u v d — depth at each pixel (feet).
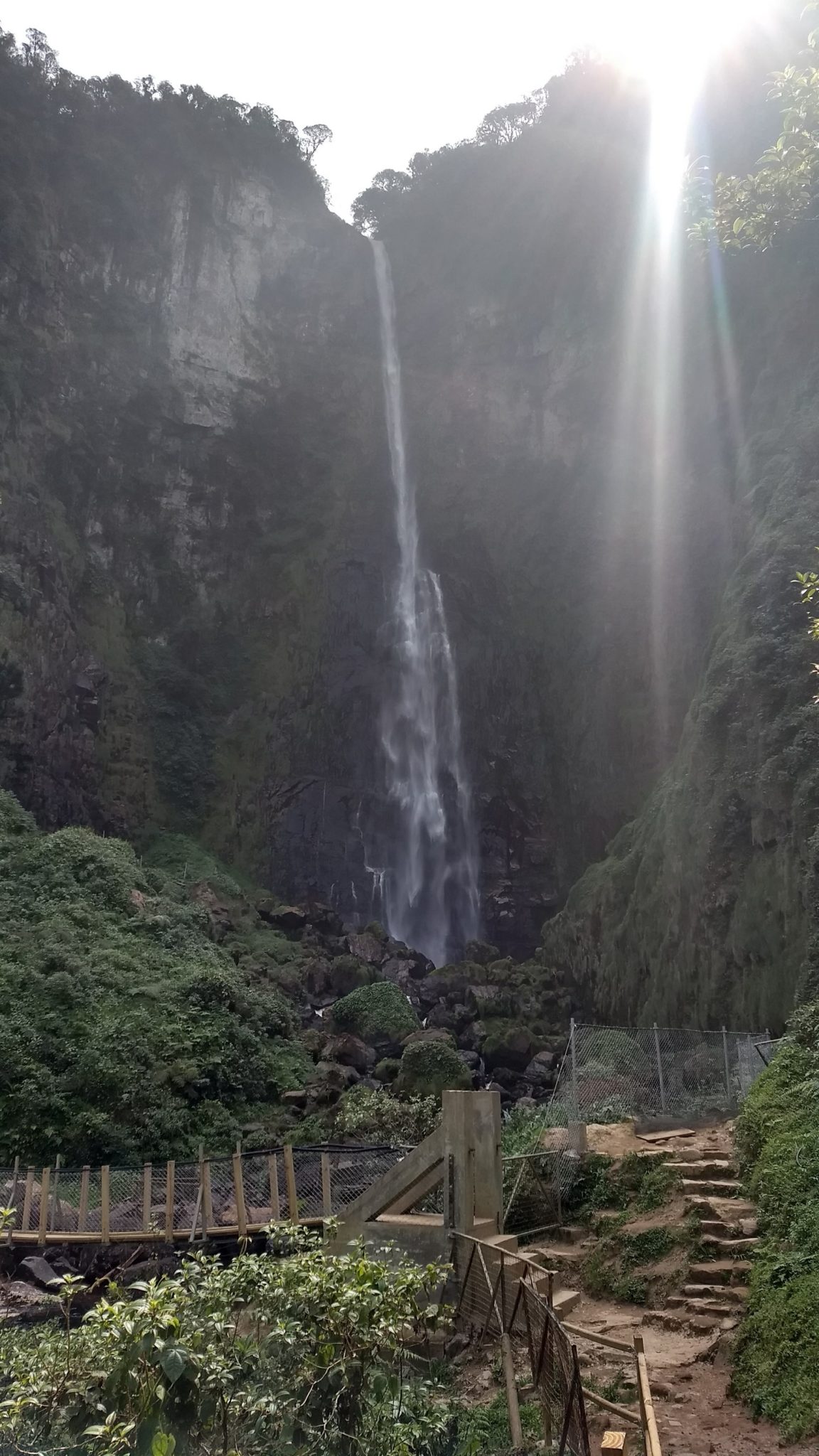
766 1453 22.03
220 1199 44.45
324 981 92.53
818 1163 33.19
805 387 101.04
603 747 126.93
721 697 85.25
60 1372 18.17
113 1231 42.98
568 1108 50.90
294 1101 69.26
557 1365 22.95
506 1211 38.86
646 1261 35.73
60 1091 60.03
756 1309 28.40
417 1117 58.70
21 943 73.20
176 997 72.02
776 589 86.43
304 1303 20.75
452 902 132.46
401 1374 24.45
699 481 119.85
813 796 70.85
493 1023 90.63
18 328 118.32
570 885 127.75
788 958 69.31
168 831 117.29
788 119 29.45
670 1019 82.69
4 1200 46.42
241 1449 17.98
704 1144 44.24
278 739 128.36
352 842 128.26
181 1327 18.58
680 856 85.10
